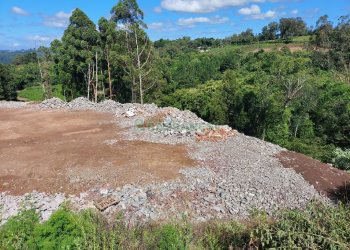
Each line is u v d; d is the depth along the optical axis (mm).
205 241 7785
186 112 18828
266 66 49969
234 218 9406
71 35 30406
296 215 6070
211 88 41531
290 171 12320
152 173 11492
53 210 9445
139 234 7820
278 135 27719
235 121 32438
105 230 7414
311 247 5203
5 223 8023
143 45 31859
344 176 12625
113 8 30125
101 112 20062
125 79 32156
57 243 6410
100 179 11039
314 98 31781
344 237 5410
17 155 13156
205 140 14844
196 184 10961
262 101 29906
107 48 31641
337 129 28328
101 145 14164
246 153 13555
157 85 35344
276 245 5668
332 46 55844
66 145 14219
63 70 31906
